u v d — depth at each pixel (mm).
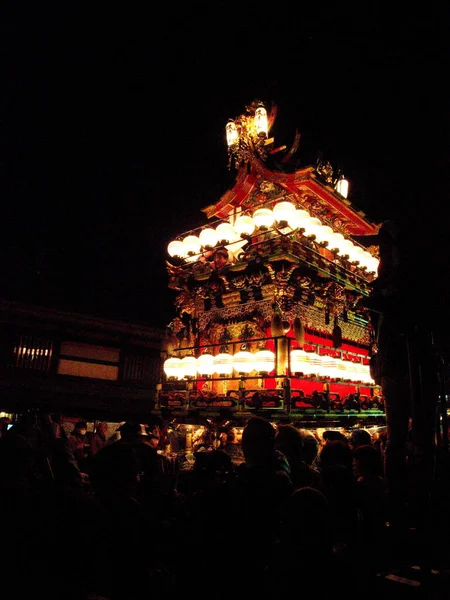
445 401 5645
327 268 13391
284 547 3449
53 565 3902
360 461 5855
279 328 11359
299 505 3449
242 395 11523
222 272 12875
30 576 3836
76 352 20641
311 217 13391
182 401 12875
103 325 21328
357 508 4621
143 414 21891
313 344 12836
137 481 4512
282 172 13500
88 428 19891
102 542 4047
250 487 4113
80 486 5469
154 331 23031
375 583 4633
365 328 16328
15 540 3891
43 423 8375
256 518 3941
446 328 5398
